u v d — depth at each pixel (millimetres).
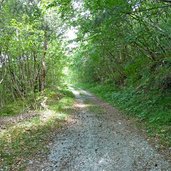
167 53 16812
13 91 25047
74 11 16094
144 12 13391
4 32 19031
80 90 50938
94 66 45250
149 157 9617
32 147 11281
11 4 20578
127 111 19516
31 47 20719
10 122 16469
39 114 18703
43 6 16453
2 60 22141
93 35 17641
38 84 25234
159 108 15781
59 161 9641
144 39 16672
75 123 16922
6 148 11078
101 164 9172
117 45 21594
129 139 12195
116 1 11156
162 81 17812
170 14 14539
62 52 27719
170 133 11969
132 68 21281
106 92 34812
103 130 14484
